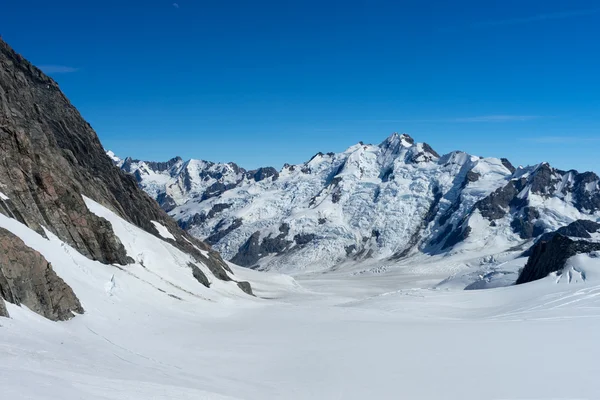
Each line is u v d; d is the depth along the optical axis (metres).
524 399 25.56
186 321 49.72
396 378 29.98
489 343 39.25
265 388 28.03
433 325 51.84
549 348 36.62
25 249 35.25
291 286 150.62
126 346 35.00
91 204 67.38
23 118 62.34
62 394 17.70
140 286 55.09
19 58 90.56
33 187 50.78
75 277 44.31
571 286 80.31
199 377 29.08
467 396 26.23
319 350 38.19
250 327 49.62
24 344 26.06
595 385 27.58
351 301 107.50
